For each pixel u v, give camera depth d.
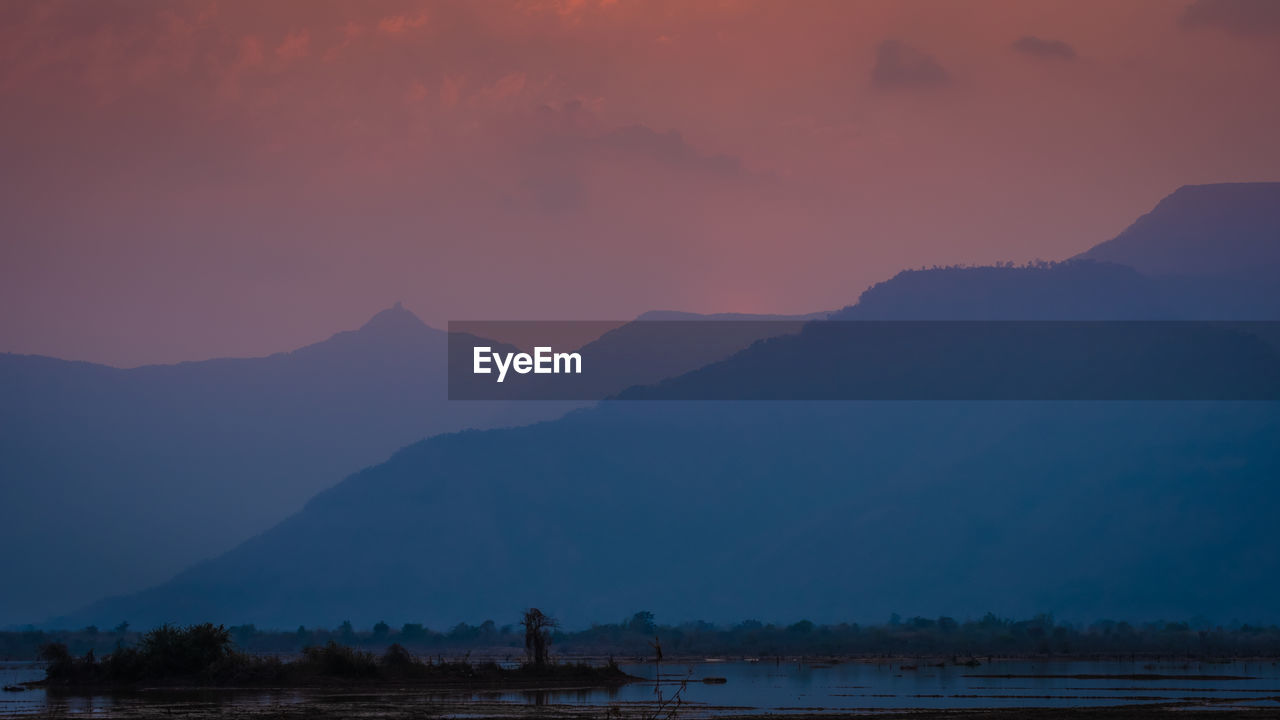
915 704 110.19
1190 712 100.38
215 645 129.25
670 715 95.44
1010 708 105.00
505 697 114.12
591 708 101.31
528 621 148.75
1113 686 138.25
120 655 128.00
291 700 107.62
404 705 103.00
